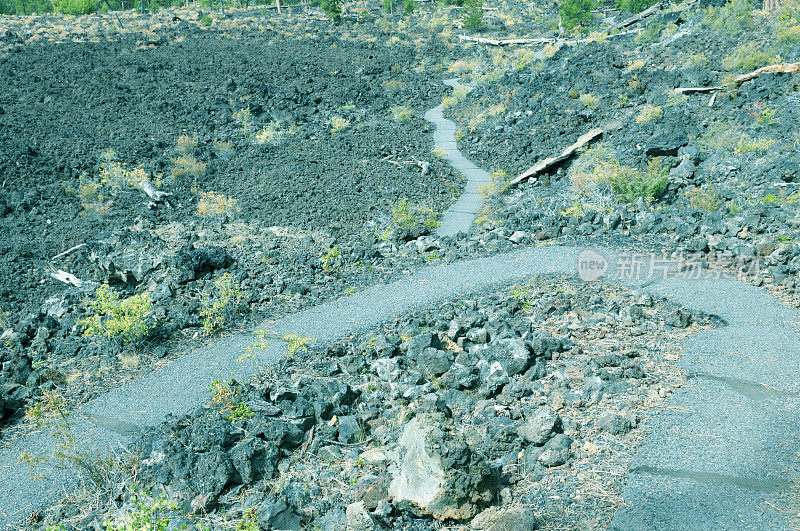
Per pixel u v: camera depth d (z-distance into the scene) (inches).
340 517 226.8
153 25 1891.0
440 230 667.4
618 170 649.0
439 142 1063.6
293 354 381.4
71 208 746.2
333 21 2078.0
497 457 261.6
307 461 275.3
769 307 382.0
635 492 226.2
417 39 1878.7
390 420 300.8
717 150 703.1
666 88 956.6
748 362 314.8
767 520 206.5
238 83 1296.8
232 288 498.3
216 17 2117.4
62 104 1117.1
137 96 1193.4
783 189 582.2
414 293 468.8
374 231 663.8
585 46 1323.8
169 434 293.3
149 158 919.0
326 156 960.9
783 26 962.7
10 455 303.1
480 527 217.3
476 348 366.6
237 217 719.1
